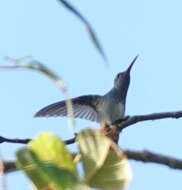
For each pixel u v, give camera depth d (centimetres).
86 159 325
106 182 321
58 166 311
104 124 448
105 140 328
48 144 318
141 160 423
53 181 303
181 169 427
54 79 320
